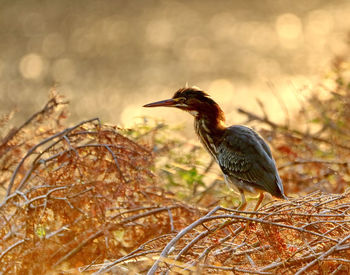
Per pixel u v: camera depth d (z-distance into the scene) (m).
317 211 9.48
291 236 9.46
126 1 37.56
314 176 14.09
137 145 12.05
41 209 10.71
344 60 16.95
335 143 14.77
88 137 12.16
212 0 39.31
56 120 13.02
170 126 14.77
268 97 26.86
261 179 11.65
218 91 28.97
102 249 10.61
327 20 36.84
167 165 13.91
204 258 8.88
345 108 15.60
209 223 11.13
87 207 11.18
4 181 12.51
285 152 15.09
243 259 9.16
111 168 11.55
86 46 32.78
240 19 37.47
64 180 11.38
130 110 26.64
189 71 31.03
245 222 10.17
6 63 30.41
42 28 34.03
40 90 27.94
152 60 32.00
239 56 32.84
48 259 10.20
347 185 13.49
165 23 36.16
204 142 13.22
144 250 9.95
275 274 8.37
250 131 12.41
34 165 11.71
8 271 10.02
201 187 14.36
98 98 27.64
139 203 11.81
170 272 8.57
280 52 32.94
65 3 36.62
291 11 38.53
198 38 34.72
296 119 17.08
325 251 8.74
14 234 10.43
